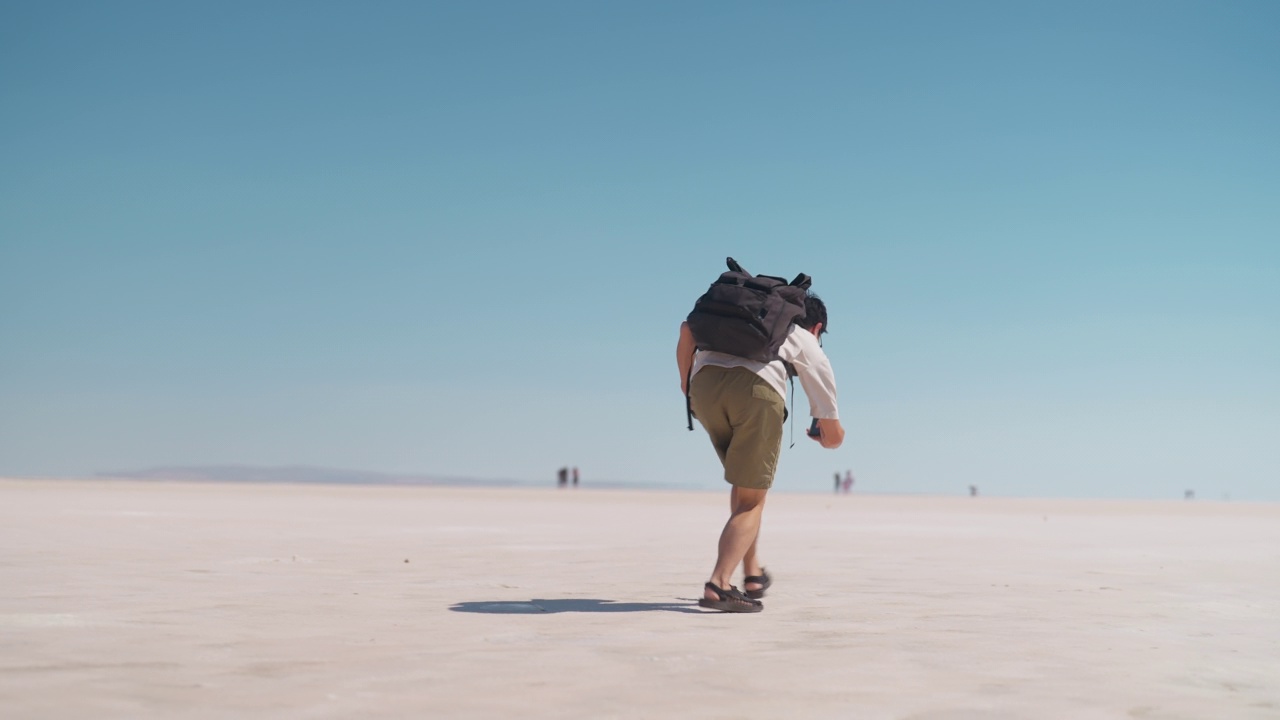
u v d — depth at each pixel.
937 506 32.59
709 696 2.73
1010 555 8.62
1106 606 4.96
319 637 3.68
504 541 9.56
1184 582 6.29
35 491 25.80
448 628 3.94
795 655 3.39
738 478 4.82
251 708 2.53
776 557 8.15
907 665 3.23
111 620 4.02
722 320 4.79
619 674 3.02
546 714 2.50
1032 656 3.44
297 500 24.05
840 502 37.41
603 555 7.96
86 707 2.52
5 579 5.48
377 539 9.59
